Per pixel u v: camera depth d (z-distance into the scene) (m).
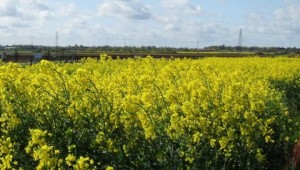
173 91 8.12
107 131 6.55
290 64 23.30
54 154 5.49
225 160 6.62
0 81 7.60
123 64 18.34
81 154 6.27
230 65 21.62
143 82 8.22
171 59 18.33
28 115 6.93
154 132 6.49
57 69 8.52
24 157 5.92
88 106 7.06
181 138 6.78
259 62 25.08
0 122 7.28
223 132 7.19
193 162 6.49
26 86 7.81
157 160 6.37
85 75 7.51
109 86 8.49
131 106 6.76
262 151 7.60
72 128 6.63
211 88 9.30
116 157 6.34
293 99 13.49
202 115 7.56
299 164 7.46
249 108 7.97
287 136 8.31
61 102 7.21
